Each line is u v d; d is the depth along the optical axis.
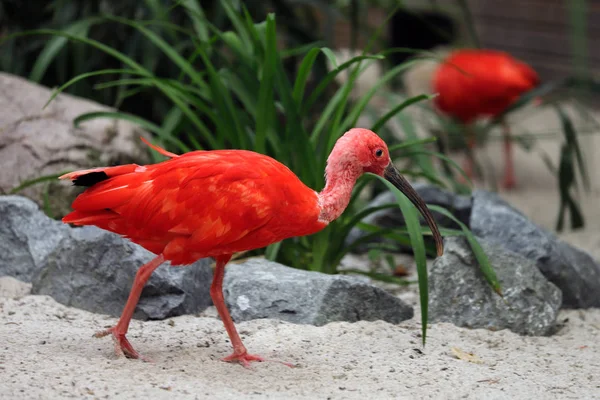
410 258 7.52
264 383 4.31
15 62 8.66
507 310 5.57
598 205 9.96
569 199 8.59
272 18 5.65
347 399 4.18
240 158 4.50
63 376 4.16
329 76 5.87
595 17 12.87
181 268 5.46
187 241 4.38
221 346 4.88
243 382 4.31
